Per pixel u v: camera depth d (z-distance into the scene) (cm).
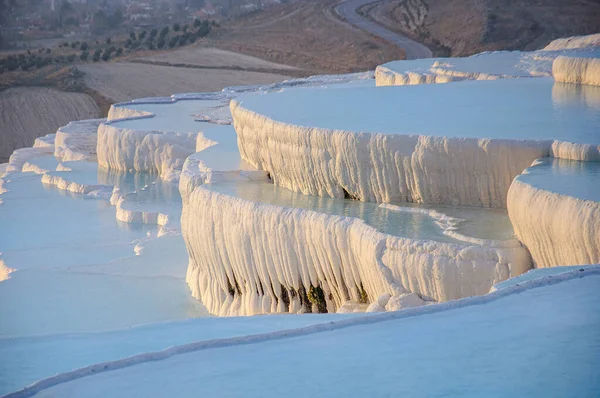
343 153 2475
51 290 2978
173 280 3039
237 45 14362
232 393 1084
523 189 2008
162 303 2844
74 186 4669
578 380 1083
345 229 2245
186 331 1438
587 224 1806
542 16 11631
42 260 3391
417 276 2044
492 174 2294
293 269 2397
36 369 1259
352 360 1170
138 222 3928
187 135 4762
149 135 4809
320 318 1515
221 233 2633
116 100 11812
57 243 3675
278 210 2427
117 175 4812
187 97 5984
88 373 1155
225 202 2611
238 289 2655
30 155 5972
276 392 1082
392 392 1070
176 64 13350
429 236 2106
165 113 5450
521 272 1994
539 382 1081
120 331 1457
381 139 2405
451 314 1333
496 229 2134
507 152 2264
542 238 1938
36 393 1109
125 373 1155
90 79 12812
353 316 1423
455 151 2311
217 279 2719
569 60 3419
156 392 1095
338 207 2434
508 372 1112
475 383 1084
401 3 14938
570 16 11456
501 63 4153
